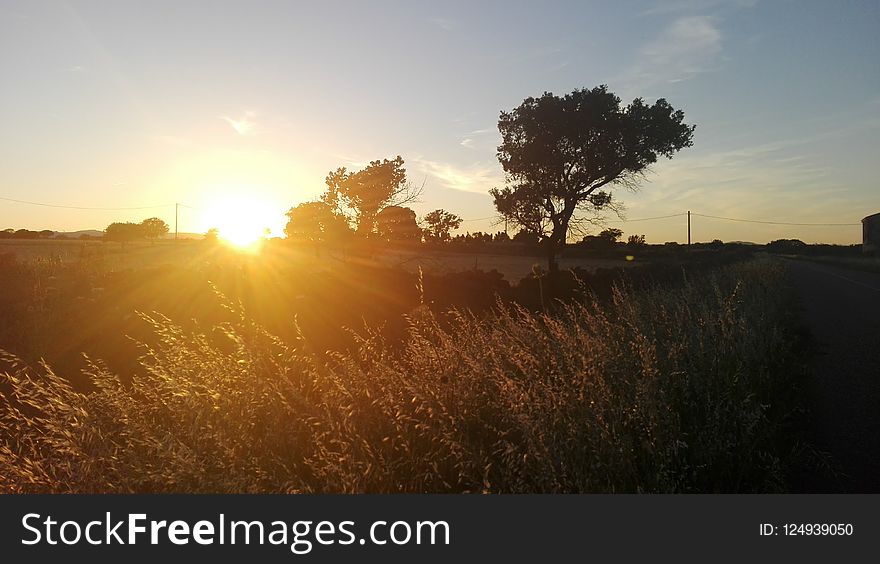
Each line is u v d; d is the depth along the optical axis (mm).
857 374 10320
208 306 14766
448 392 5863
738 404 6059
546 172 44375
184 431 5332
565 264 56875
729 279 21344
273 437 5297
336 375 6191
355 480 4578
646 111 44000
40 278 18109
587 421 5109
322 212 39812
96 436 5094
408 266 25547
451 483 5043
